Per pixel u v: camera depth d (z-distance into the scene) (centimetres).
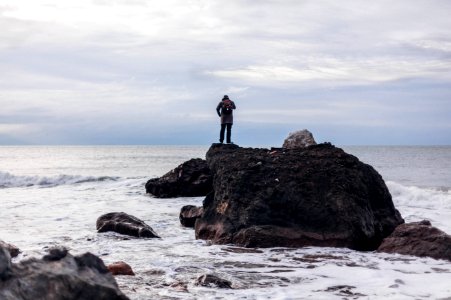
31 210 2103
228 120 2534
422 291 853
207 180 2678
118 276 931
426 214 1958
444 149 13775
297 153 1599
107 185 3331
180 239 1440
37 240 1396
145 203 2398
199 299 756
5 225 1689
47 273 488
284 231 1313
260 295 802
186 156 10012
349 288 876
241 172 1488
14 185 3491
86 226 1662
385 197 1486
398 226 1300
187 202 2436
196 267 1042
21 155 11256
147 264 1070
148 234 1459
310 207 1359
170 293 789
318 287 880
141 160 8312
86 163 7406
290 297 799
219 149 1970
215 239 1378
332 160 1512
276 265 1075
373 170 1523
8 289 454
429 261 1120
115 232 1495
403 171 4988
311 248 1276
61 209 2144
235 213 1402
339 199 1359
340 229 1308
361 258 1157
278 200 1384
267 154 1627
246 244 1301
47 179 3578
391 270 1030
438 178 4256
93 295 500
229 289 840
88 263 535
